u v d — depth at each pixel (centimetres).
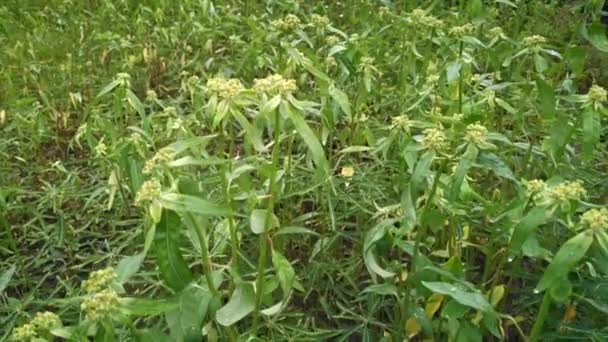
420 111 270
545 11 428
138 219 267
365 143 279
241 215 213
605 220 148
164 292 230
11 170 313
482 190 262
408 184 195
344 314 237
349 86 309
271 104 160
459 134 211
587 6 301
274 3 404
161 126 286
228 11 418
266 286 184
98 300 142
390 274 194
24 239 280
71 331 152
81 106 356
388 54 351
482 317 196
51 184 308
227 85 168
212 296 174
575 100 213
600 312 209
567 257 148
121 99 247
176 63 382
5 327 233
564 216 167
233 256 188
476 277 250
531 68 315
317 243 245
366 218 251
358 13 406
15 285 253
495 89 264
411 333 210
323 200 255
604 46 248
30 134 335
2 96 358
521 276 224
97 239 279
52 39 406
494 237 213
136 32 401
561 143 226
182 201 150
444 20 388
